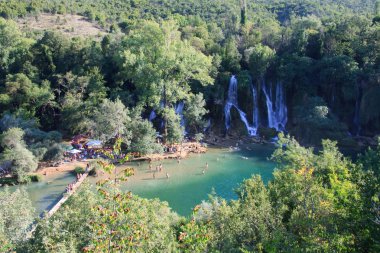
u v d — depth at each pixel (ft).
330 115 251.19
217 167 196.13
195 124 253.03
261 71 270.87
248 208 81.00
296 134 247.70
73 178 180.55
